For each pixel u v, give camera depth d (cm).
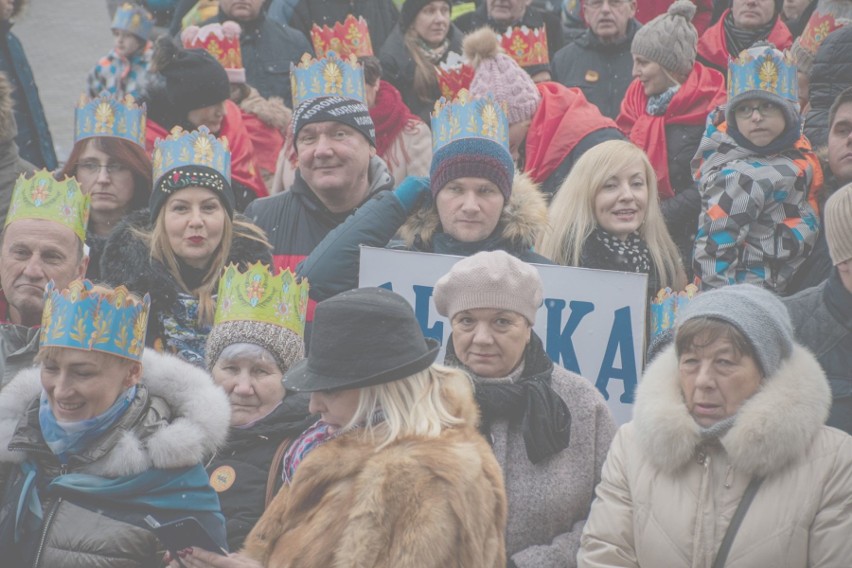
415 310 1359
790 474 1027
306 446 1091
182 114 1784
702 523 1034
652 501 1052
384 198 1427
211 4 2297
